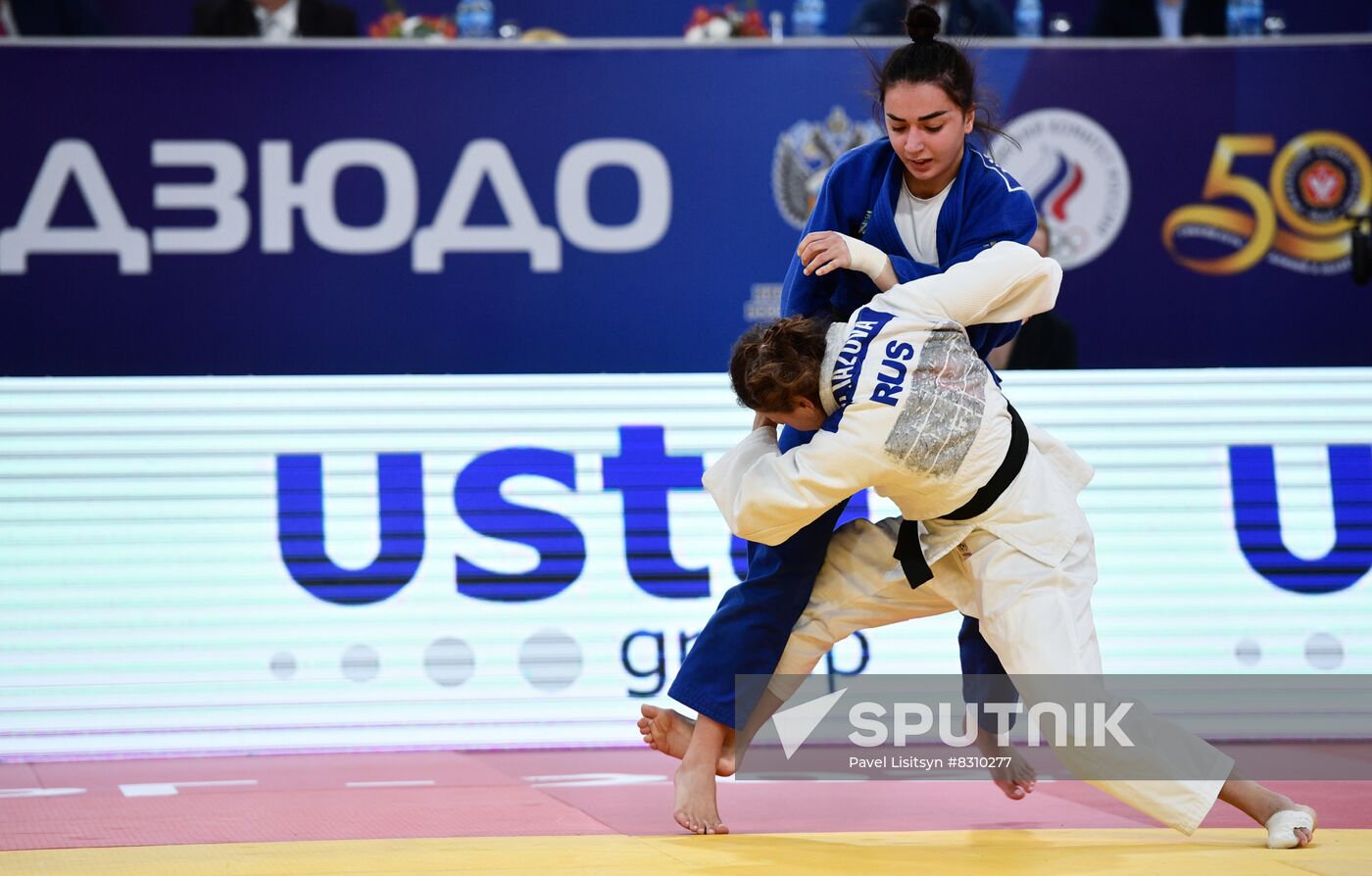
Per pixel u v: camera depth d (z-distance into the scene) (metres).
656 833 7.68
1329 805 8.67
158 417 12.29
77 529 12.14
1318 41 12.62
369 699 12.17
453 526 12.48
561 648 12.39
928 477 7.05
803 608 7.94
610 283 12.62
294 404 12.42
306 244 12.41
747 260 12.66
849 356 7.09
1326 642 12.71
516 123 12.53
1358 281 12.73
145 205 12.27
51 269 12.20
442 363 12.54
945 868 6.45
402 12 15.62
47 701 11.90
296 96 12.36
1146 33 14.87
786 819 8.27
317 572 12.32
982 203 7.57
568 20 16.73
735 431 12.71
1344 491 12.81
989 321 7.41
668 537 12.61
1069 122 12.61
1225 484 12.79
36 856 7.02
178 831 7.86
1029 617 7.06
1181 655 12.64
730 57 12.62
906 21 7.35
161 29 15.85
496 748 12.18
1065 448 7.76
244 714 12.06
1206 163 12.64
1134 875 6.28
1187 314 12.71
